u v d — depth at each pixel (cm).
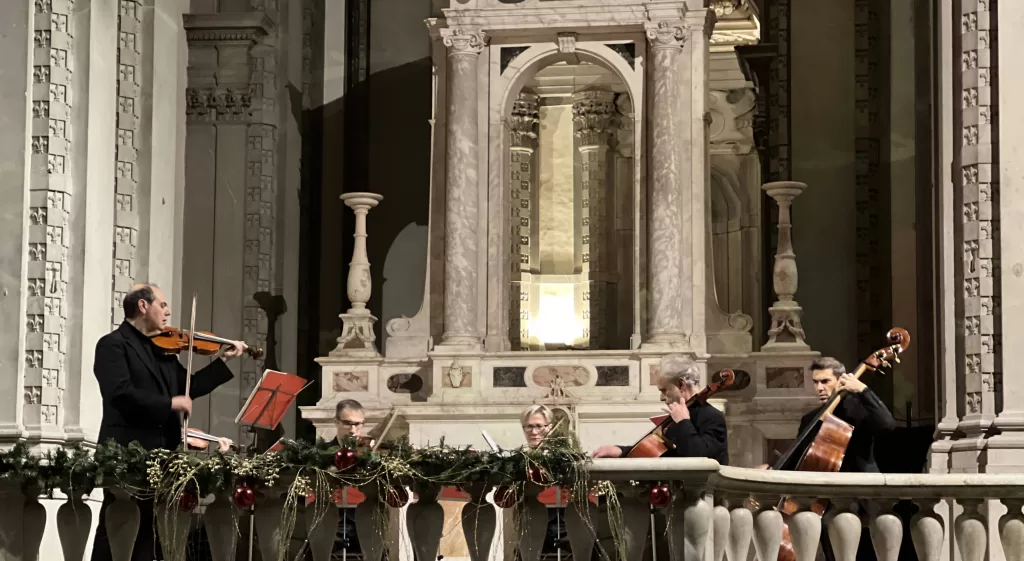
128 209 1389
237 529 849
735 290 1927
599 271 1836
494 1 1630
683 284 1596
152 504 874
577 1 1619
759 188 1919
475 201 1612
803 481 921
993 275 1261
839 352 1856
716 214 1950
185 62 1512
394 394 1619
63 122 1284
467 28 1627
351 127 2023
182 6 1505
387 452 869
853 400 1052
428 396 1600
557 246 1866
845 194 1883
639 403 1520
